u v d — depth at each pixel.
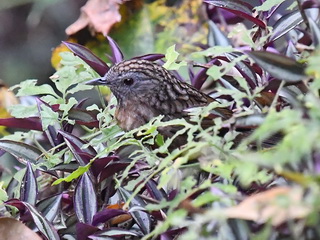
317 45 4.51
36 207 4.61
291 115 4.38
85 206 4.59
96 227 4.57
